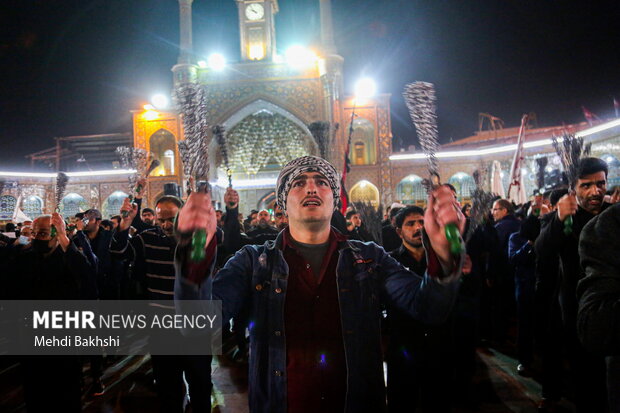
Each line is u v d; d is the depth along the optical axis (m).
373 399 1.46
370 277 1.57
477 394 3.94
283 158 22.56
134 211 3.89
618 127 13.29
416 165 21.09
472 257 3.78
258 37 22.19
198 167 1.24
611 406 1.42
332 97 20.42
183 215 1.19
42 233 3.23
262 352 1.48
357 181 20.89
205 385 3.06
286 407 1.42
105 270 4.91
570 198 2.46
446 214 1.23
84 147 23.64
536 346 5.37
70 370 3.15
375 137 21.00
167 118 21.48
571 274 2.67
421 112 1.32
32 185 20.86
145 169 3.96
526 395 3.90
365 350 1.48
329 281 1.55
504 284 5.32
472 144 22.05
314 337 1.48
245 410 3.82
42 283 3.21
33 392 3.09
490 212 4.98
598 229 1.42
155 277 3.32
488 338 5.61
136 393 4.21
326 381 1.44
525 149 18.19
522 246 4.31
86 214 5.20
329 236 1.65
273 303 1.50
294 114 20.84
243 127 22.62
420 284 1.40
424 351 2.68
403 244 3.01
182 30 21.55
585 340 1.37
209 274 1.23
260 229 6.38
